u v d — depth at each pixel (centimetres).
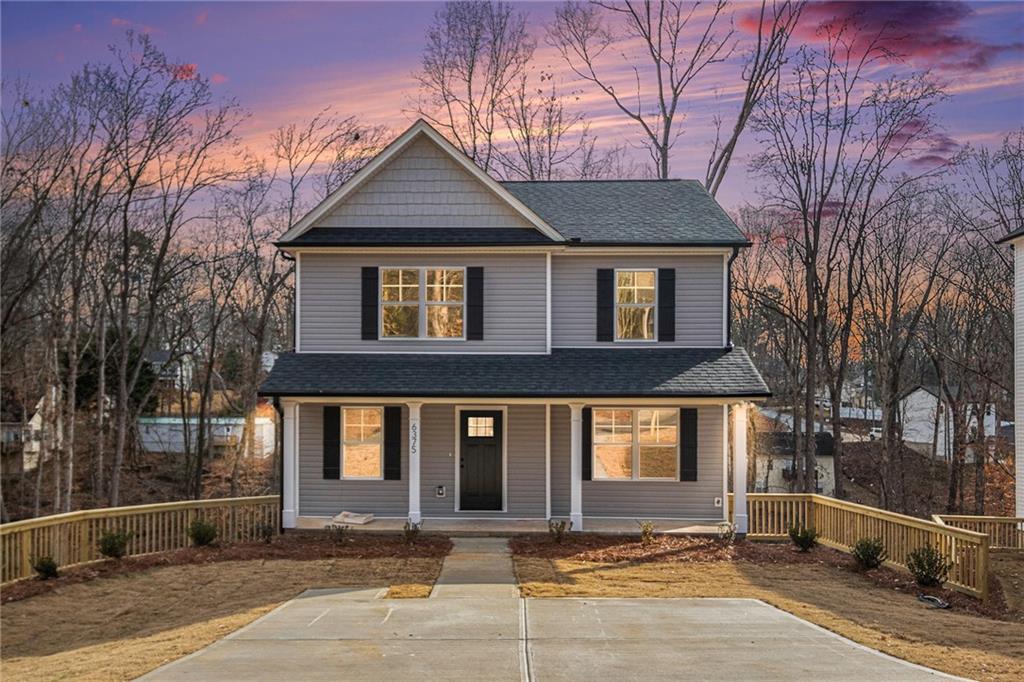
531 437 1888
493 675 848
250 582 1379
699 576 1429
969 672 886
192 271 3625
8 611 1230
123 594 1324
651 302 1925
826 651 961
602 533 1747
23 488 2900
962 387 3512
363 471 1891
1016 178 3206
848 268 3378
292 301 3634
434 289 1905
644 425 1888
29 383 2998
